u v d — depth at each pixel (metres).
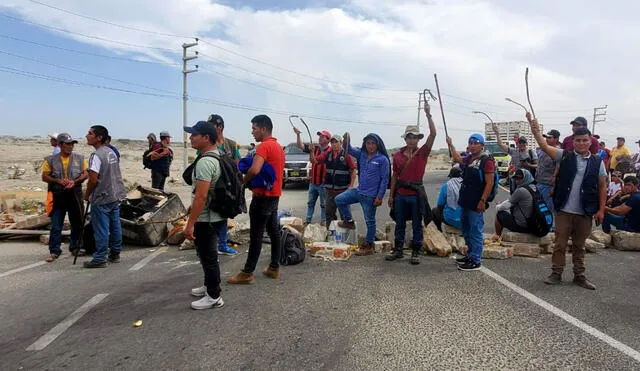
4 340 3.57
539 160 7.40
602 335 3.60
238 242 7.13
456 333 3.63
